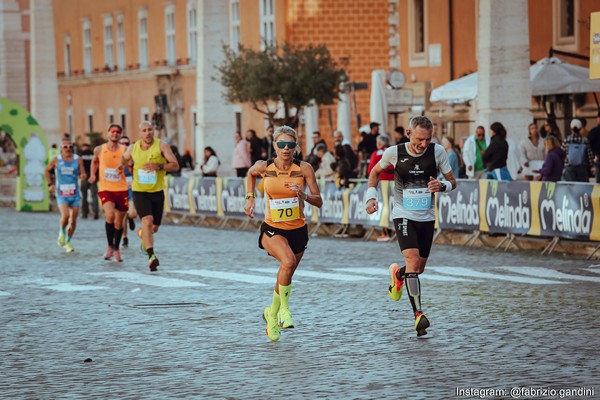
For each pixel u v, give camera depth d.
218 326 27.14
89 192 80.25
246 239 53.22
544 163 47.47
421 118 26.11
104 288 34.72
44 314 29.50
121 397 19.80
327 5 91.62
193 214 65.38
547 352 22.98
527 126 54.91
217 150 74.94
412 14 83.94
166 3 116.12
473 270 38.12
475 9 77.62
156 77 117.38
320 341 24.88
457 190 47.53
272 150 69.38
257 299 31.75
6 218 73.25
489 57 54.72
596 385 19.83
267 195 26.08
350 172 54.16
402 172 26.30
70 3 140.12
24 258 44.91
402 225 26.22
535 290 32.66
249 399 19.42
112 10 128.88
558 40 69.50
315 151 60.53
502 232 45.16
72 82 138.88
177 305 30.78
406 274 25.84
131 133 125.06
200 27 74.62
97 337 25.88
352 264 41.00
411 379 20.69
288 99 74.12
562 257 42.06
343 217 53.66
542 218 43.09
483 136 52.97
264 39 75.56
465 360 22.38
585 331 25.45
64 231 48.12
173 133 114.44
